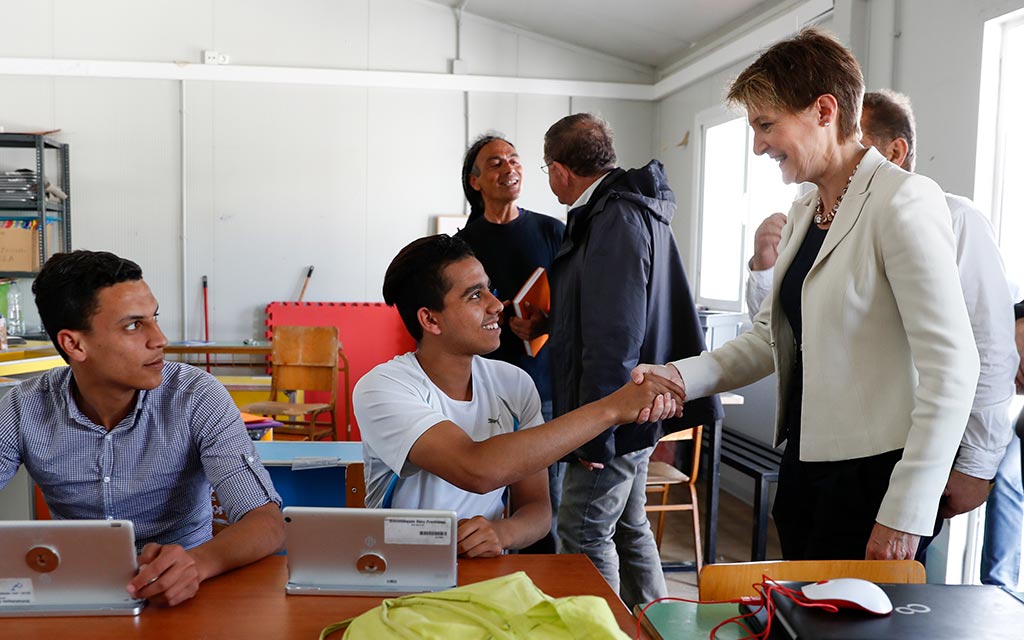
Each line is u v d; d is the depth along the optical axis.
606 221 2.06
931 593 1.06
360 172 6.19
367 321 6.09
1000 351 1.43
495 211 2.61
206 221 6.05
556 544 2.53
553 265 2.31
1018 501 2.42
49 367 3.64
